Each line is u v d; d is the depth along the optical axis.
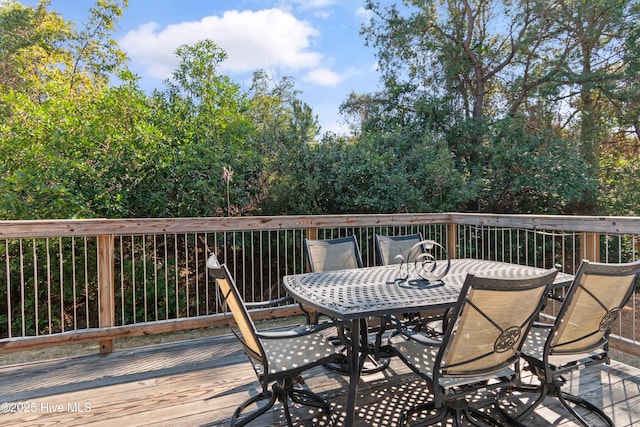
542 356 2.02
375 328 2.65
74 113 5.38
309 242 3.22
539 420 2.19
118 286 5.29
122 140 5.05
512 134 7.68
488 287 1.62
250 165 5.81
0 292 5.00
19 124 4.94
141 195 5.13
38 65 10.76
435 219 4.44
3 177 4.63
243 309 1.85
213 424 2.19
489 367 1.86
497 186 7.45
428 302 2.02
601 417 2.19
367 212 6.45
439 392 1.77
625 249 6.68
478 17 9.41
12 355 3.64
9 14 11.70
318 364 2.05
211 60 6.89
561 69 8.41
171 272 5.39
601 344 2.11
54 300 5.21
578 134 8.95
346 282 2.50
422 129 8.35
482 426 2.08
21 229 2.84
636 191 7.85
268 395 2.18
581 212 8.08
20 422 2.21
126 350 3.30
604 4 7.79
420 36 9.30
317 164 6.21
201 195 5.35
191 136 5.75
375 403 2.40
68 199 4.54
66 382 2.71
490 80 9.69
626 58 7.96
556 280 2.42
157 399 2.47
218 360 3.08
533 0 8.41
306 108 6.70
